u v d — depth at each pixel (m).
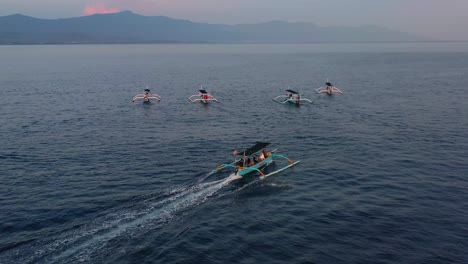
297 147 52.16
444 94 95.00
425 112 72.94
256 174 41.88
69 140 55.94
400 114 71.75
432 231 29.30
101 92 105.19
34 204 34.31
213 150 50.88
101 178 40.66
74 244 27.59
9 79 132.75
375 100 88.62
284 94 101.31
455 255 26.14
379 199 35.19
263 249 27.38
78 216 31.94
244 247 27.64
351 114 73.12
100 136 58.38
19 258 25.80
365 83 121.81
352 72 160.38
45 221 31.12
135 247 27.34
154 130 62.31
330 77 142.12
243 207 34.03
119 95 100.19
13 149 51.06
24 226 30.33
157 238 28.53
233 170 42.75
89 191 37.16
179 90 110.19
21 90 106.56
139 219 31.44
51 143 54.25
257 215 32.47
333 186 38.59
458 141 53.16
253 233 29.53
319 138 56.28
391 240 28.14
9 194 36.53
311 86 117.75
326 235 29.06
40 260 25.58
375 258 25.95
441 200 34.72
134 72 165.12
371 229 29.77
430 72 153.00
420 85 113.50
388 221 30.97
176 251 26.95
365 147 51.28
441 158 46.16
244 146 52.72
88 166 44.53
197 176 41.12
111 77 144.00
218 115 74.44
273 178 40.97
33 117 71.44
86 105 84.94
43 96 96.69
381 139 54.94
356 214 32.28
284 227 30.42
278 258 26.28
